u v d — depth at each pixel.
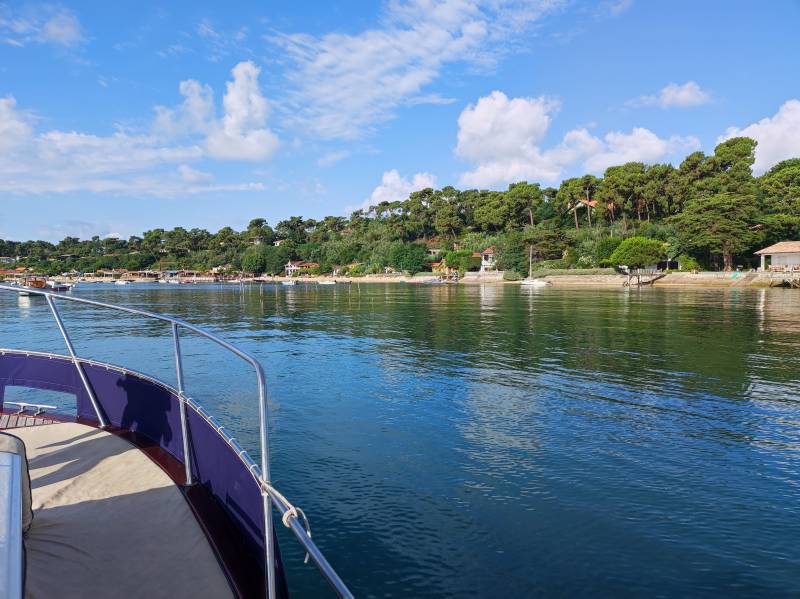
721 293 62.75
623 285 87.25
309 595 5.20
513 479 7.94
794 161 113.31
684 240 92.69
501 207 148.38
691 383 14.34
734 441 9.63
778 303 45.56
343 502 7.18
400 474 8.12
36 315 40.22
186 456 4.67
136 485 4.50
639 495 7.39
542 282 97.06
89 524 3.87
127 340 24.14
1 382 6.49
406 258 148.25
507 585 5.38
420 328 28.55
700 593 5.26
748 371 15.97
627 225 117.06
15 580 1.77
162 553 3.54
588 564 5.75
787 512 6.92
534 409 11.74
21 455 3.56
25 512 3.58
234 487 3.80
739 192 94.56
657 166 118.94
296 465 8.46
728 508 7.04
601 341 22.66
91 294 81.31
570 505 7.11
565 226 141.12
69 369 6.23
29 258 195.75
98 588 3.16
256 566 3.44
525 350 20.28
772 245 87.19
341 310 43.22
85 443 5.37
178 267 196.12
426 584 5.39
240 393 13.30
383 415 11.27
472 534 6.36
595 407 11.91
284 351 20.41
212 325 31.56
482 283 116.56
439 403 12.26
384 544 6.14
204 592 3.18
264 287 116.56
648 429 10.27
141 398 5.58
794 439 9.71
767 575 5.56
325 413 11.43
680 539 6.26
